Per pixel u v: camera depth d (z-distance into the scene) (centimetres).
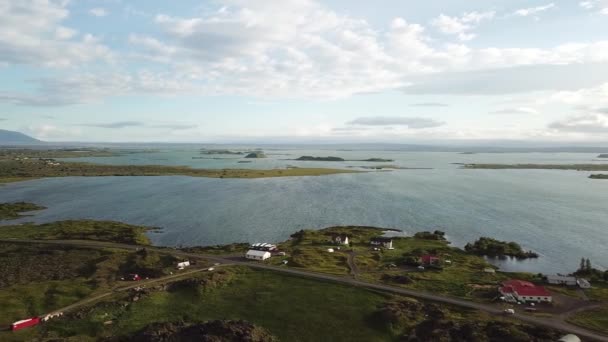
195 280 8306
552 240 12938
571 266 10438
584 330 6291
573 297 7788
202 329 6253
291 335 6469
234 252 10900
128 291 7950
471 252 11469
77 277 8850
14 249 11169
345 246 11662
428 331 6328
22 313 6994
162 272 8975
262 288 8238
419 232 13712
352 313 7100
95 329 6575
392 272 9281
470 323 6469
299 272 9100
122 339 6222
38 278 8831
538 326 6406
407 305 7219
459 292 7981
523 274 9325
